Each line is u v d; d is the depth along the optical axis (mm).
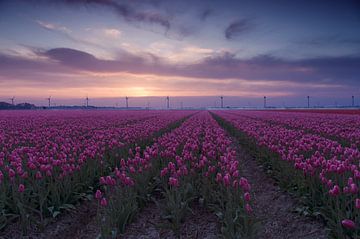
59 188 8047
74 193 8633
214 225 7266
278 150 10938
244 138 19094
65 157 9891
